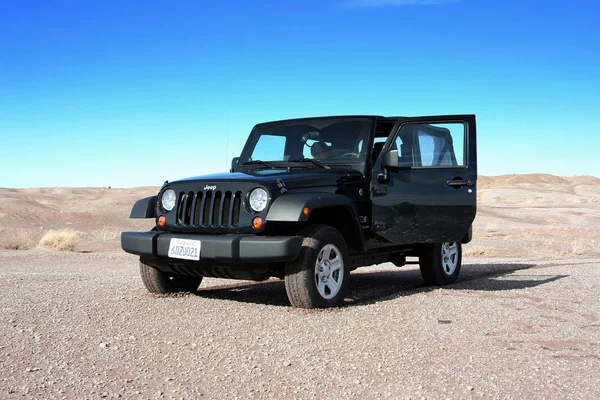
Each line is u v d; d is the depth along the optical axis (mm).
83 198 66875
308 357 4258
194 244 5902
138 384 3639
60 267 11391
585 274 9547
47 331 4941
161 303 6293
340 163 6973
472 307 6227
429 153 7211
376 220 6719
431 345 4633
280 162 7297
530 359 4289
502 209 45312
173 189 6473
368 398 3453
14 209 29953
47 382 3641
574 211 42719
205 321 5391
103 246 18750
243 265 5980
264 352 4371
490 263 12109
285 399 3422
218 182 6172
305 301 5906
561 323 5512
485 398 3469
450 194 7117
